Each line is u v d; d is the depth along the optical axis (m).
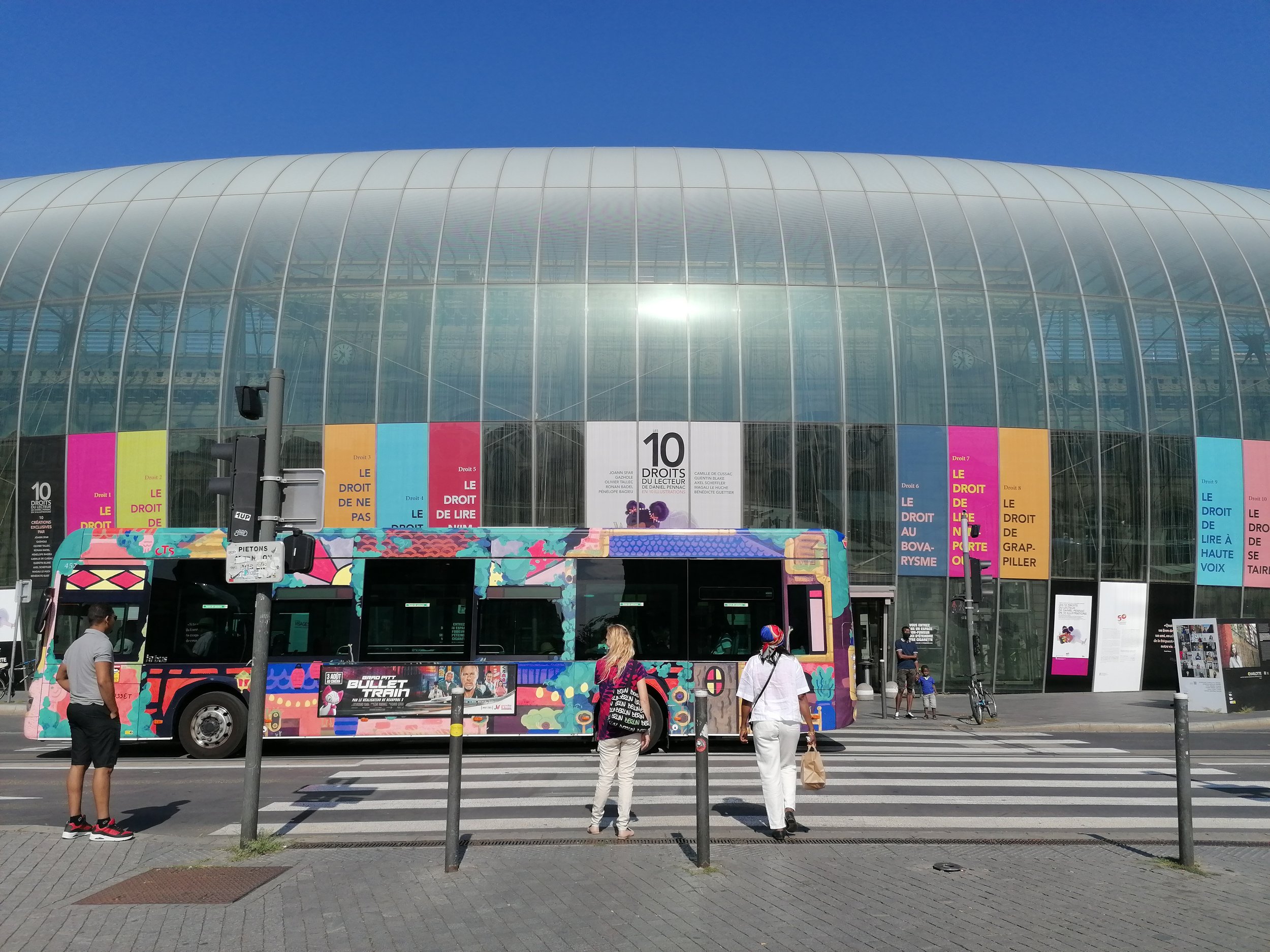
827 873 7.29
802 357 28.23
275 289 28.77
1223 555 28.52
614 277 28.62
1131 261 30.31
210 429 28.02
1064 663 27.50
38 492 28.23
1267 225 32.56
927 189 31.47
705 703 7.60
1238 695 22.22
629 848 8.17
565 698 14.98
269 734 14.88
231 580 8.66
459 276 28.67
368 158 33.12
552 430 27.55
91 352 28.72
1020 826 9.36
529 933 5.88
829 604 15.48
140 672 15.06
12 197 32.94
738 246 29.27
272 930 5.98
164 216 30.66
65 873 7.41
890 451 27.89
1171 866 7.52
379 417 27.75
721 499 27.45
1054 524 27.98
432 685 14.98
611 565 15.39
